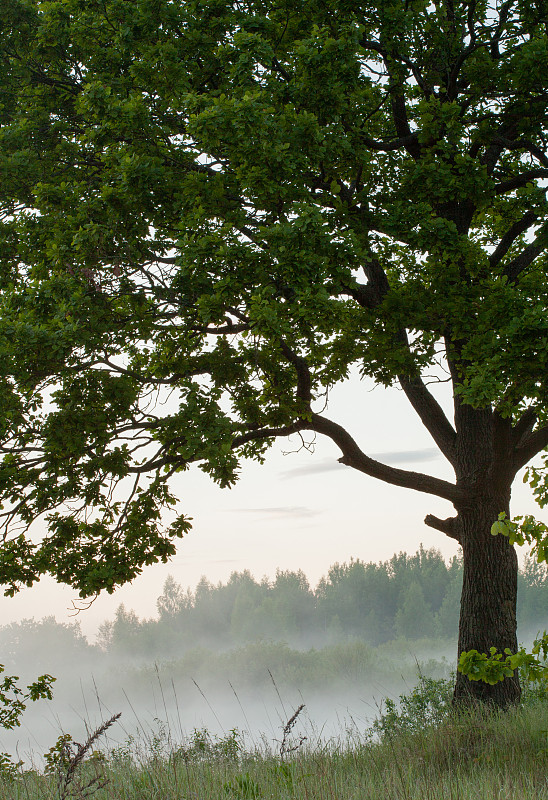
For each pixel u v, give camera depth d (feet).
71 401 37.83
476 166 37.58
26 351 32.83
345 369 46.42
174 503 42.55
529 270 47.60
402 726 35.35
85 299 34.45
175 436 37.81
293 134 33.01
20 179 38.17
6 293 37.11
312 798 18.39
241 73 34.19
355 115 37.55
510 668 20.66
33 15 40.29
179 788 18.94
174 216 35.81
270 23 36.37
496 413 40.81
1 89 41.60
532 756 25.31
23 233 37.65
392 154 43.34
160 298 36.35
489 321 34.94
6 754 30.68
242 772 22.90
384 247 45.83
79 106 38.47
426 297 38.14
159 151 36.09
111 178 37.19
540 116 40.57
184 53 37.04
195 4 37.47
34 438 39.58
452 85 42.22
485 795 18.81
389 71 41.22
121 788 18.99
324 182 37.58
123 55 37.78
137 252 35.27
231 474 33.17
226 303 33.04
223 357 39.17
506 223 52.54
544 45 36.52
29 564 40.22
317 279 31.24
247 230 37.06
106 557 40.68
